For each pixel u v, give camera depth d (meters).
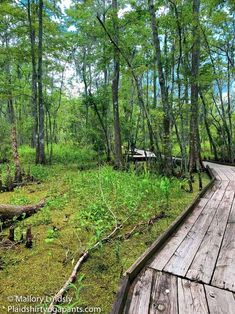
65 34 15.41
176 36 8.97
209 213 5.00
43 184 8.80
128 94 17.12
